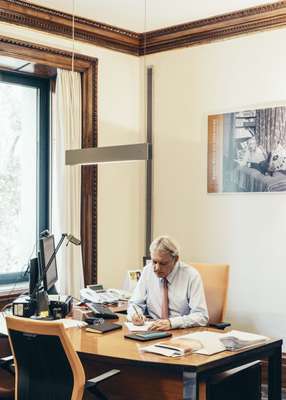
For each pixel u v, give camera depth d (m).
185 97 5.43
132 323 3.58
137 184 5.72
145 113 5.70
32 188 5.36
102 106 5.45
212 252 5.23
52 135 5.34
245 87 5.04
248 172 5.00
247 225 5.02
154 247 3.76
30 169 5.35
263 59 4.92
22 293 4.85
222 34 5.14
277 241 4.85
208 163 5.25
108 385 3.12
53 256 3.91
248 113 5.01
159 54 5.61
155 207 5.63
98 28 5.28
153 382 2.96
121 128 5.61
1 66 4.99
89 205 5.32
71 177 5.18
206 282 4.30
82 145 5.28
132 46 5.66
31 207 5.35
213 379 2.97
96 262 5.37
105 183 5.47
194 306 3.71
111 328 3.45
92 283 5.34
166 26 5.39
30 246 5.32
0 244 5.13
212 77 5.24
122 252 5.62
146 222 5.66
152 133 5.65
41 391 2.83
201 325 3.64
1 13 4.61
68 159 4.21
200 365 2.72
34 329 2.74
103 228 5.46
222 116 5.17
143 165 5.71
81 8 4.86
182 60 5.44
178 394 2.87
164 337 3.29
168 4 4.78
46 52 4.93
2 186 5.16
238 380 3.11
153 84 5.64
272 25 4.86
